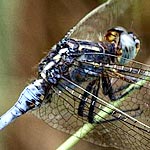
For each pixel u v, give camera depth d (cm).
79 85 30
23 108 30
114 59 30
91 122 30
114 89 30
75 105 30
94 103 30
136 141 30
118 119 30
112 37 30
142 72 30
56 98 30
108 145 30
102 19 30
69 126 30
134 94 30
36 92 30
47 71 30
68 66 30
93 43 30
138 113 30
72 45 30
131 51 30
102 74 30
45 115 30
